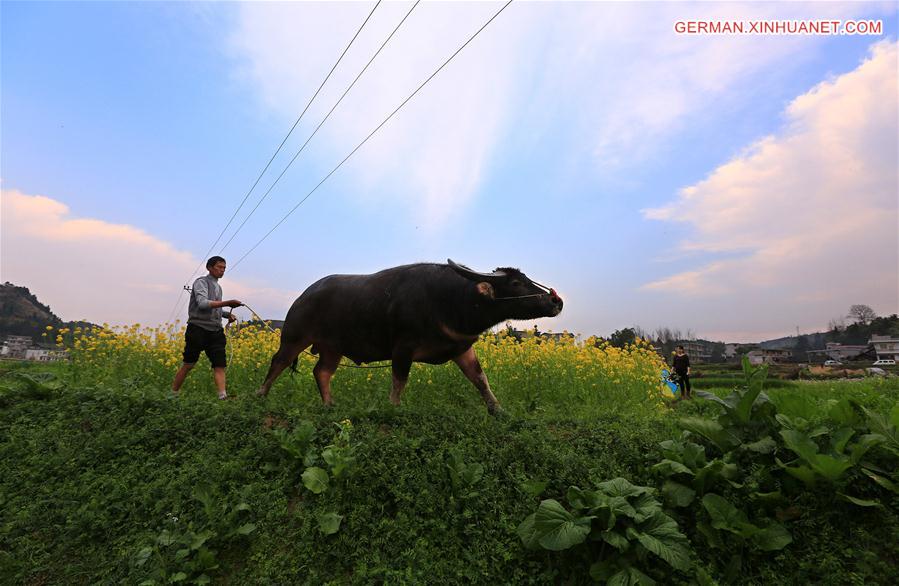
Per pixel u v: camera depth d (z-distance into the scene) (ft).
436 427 15.81
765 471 12.20
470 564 11.22
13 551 12.30
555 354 27.32
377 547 11.65
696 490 12.23
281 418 17.34
